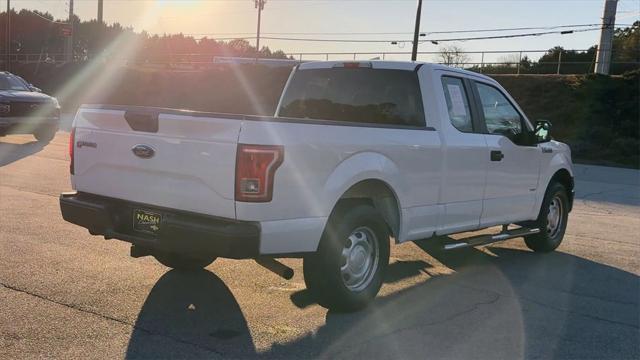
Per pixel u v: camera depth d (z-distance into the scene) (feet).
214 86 152.25
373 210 17.03
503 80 130.82
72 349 13.51
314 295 16.48
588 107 117.80
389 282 20.03
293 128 14.78
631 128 110.42
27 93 58.95
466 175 20.26
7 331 14.26
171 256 19.19
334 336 15.05
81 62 193.36
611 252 25.84
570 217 35.37
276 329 15.33
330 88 21.70
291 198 14.73
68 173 39.50
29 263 19.61
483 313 17.19
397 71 20.24
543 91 125.49
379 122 20.43
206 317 15.89
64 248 21.61
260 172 14.14
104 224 16.57
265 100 138.82
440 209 19.40
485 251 25.29
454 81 20.81
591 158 94.99
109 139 16.47
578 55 151.33
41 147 55.26
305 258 16.12
